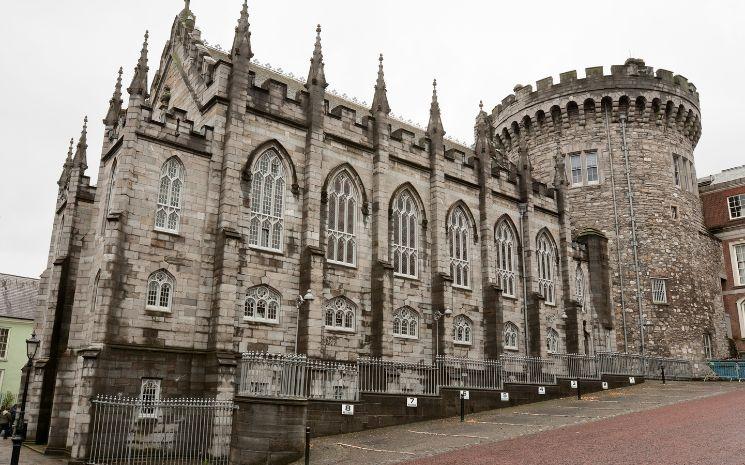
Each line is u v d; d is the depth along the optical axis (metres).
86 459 27.27
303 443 25.47
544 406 37.25
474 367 42.81
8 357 68.75
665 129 64.31
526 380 41.50
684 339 58.94
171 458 28.95
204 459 28.92
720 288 68.69
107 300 29.27
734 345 67.38
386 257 40.31
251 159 35.34
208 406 27.80
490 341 46.00
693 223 64.81
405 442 26.67
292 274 35.97
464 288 46.16
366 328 38.91
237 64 35.41
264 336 34.00
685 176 65.50
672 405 33.03
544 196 55.09
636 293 59.59
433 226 44.47
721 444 19.91
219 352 31.25
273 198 36.38
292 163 37.34
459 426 30.67
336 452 25.36
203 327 32.12
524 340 49.81
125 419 28.72
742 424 23.78
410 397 32.81
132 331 29.95
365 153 41.59
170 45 43.53
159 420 29.58
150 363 30.06
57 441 32.34
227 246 32.66
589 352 55.84
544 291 53.25
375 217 40.84
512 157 69.62
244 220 34.50
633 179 62.00
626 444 21.25
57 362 37.09
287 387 27.91
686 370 56.84
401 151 44.03
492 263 47.94
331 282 37.84
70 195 39.47
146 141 32.19
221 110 35.06
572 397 41.34
